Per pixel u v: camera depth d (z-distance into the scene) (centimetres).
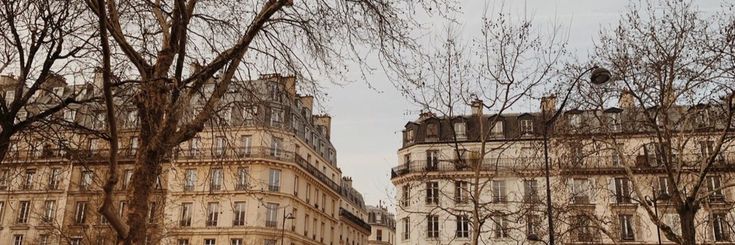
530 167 3694
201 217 4425
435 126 4625
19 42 1240
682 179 2897
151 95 953
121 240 840
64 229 3462
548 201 1625
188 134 974
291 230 4762
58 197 4272
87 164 1475
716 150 2095
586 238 2850
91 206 3159
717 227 3334
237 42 1108
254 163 4528
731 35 2048
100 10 716
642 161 3192
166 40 1009
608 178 3822
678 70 2139
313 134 5562
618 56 2211
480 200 4084
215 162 1294
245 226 4459
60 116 1495
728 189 3209
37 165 1691
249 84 1180
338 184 6300
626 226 3956
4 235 4391
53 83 1423
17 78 1380
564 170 2539
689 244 2033
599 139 2417
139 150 927
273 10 1056
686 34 2138
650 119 2183
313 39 1166
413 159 4566
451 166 4412
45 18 1221
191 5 1060
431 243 4200
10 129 1254
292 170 4794
